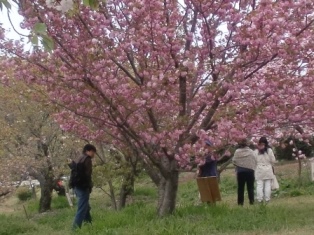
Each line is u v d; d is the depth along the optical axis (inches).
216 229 362.3
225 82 382.9
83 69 382.9
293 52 370.3
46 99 428.5
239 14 385.7
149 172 441.1
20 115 702.5
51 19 373.1
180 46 389.1
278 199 596.4
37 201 1016.2
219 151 441.7
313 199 559.5
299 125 441.1
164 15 394.9
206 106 410.0
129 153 522.0
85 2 180.2
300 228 352.8
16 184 724.0
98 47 378.9
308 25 378.9
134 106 387.5
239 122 390.3
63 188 878.4
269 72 398.3
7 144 708.0
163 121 415.5
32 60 391.9
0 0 171.2
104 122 417.4
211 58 396.8
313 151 866.8
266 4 358.0
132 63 394.3
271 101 398.9
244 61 381.7
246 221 380.2
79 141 664.4
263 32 362.3
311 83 399.2
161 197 433.4
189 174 1003.9
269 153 550.0
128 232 361.7
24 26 362.6
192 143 407.8
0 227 503.2
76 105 407.5
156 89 379.6
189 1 394.9
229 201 622.5
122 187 611.5
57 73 393.1
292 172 829.2
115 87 383.9
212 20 398.9
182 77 395.2
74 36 385.7
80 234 398.6
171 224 368.2
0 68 416.2
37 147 725.9
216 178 469.4
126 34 385.4
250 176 531.5
